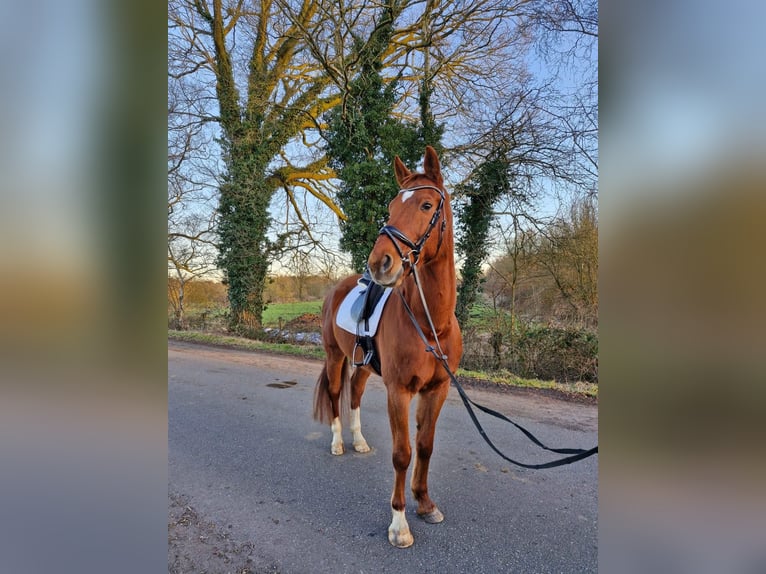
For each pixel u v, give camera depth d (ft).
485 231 25.35
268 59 36.27
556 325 21.47
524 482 9.56
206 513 8.33
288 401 16.43
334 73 29.68
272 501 8.80
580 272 22.49
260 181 36.32
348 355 10.21
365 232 29.40
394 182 28.73
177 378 20.53
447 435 12.49
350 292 10.84
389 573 6.61
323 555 7.05
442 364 7.43
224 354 27.73
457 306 25.61
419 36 31.81
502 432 12.69
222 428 13.29
